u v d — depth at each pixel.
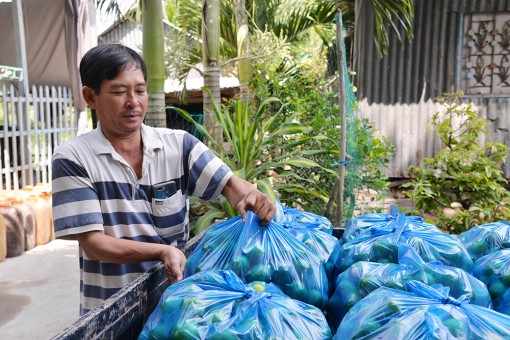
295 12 8.61
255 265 1.21
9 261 5.11
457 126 6.46
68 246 5.66
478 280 1.14
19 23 6.96
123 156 1.62
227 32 7.64
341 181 3.01
